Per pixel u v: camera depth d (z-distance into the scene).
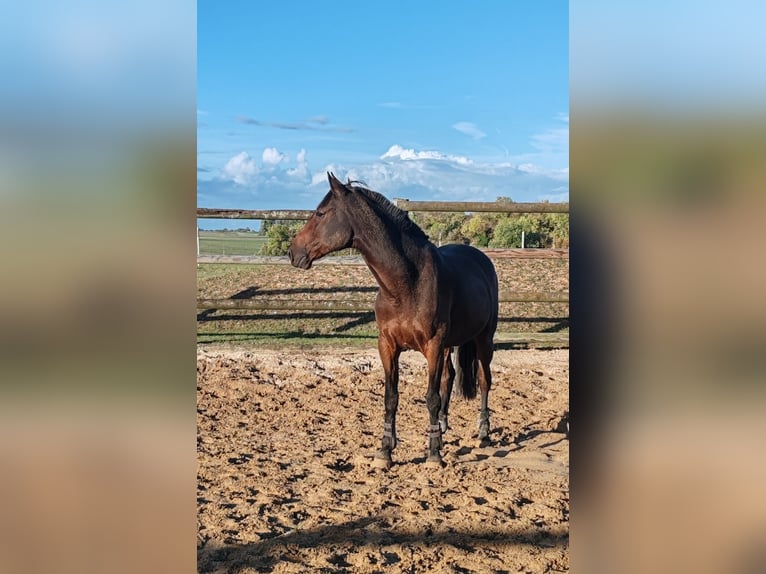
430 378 5.17
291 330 9.21
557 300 9.13
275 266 10.59
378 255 4.94
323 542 3.74
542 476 4.92
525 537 3.81
